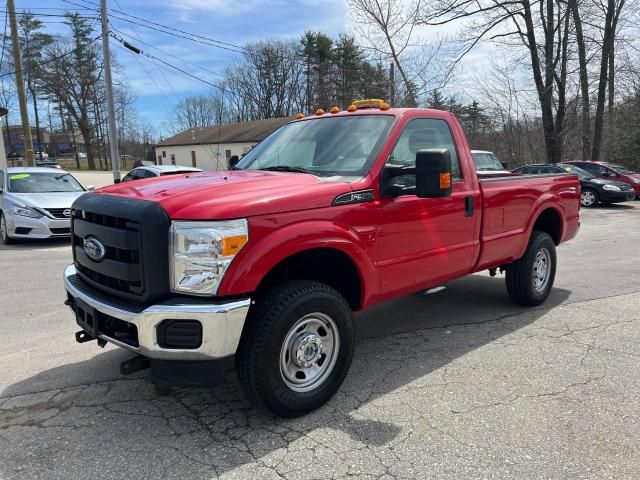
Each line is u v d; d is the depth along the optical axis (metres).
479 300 6.16
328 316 3.45
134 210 3.01
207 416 3.43
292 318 3.21
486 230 4.84
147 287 2.97
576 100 24.33
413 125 4.21
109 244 3.18
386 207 3.79
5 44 28.55
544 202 5.61
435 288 5.39
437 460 2.90
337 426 3.28
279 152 4.43
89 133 67.12
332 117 4.49
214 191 3.19
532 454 2.95
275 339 3.15
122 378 4.02
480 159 15.47
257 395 3.18
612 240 10.76
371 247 3.71
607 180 18.19
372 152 3.85
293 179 3.57
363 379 3.97
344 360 3.58
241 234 2.98
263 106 63.50
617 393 3.67
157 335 2.95
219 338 2.93
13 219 10.05
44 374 4.09
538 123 29.23
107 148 76.44
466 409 3.47
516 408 3.48
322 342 3.51
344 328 3.53
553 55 22.75
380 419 3.36
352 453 2.97
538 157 29.58
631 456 2.92
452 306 5.93
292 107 62.56
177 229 2.94
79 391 3.79
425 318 5.50
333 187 3.48
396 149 3.98
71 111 64.25
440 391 3.75
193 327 2.93
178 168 15.52
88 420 3.38
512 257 5.30
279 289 3.28
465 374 4.04
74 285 3.57
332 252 3.56
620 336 4.83
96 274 3.43
